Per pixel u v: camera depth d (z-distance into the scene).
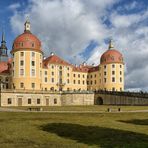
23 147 23.03
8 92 100.62
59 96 113.31
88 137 27.48
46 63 141.50
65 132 30.53
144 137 27.05
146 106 89.50
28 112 59.41
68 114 54.78
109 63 142.88
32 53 113.25
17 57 112.69
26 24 120.50
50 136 28.36
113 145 23.55
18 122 39.62
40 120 42.47
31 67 112.44
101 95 114.06
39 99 107.50
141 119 47.12
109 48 151.88
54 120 42.44
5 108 80.12
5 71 130.25
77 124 36.84
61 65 145.25
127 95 102.00
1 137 27.52
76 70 155.25
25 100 104.12
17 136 28.08
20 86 111.06
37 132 30.75
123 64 145.12
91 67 165.75
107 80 143.12
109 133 29.38
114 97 108.00
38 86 114.25
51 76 140.50
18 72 111.69
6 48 157.00
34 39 115.94
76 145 23.81
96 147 22.97
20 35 118.12
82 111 64.88
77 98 113.12
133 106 90.81
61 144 24.30
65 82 146.88
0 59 154.25
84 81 158.25
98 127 33.88
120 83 142.50
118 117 50.28
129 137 26.97
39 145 23.83
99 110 69.75
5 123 38.44
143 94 96.00
